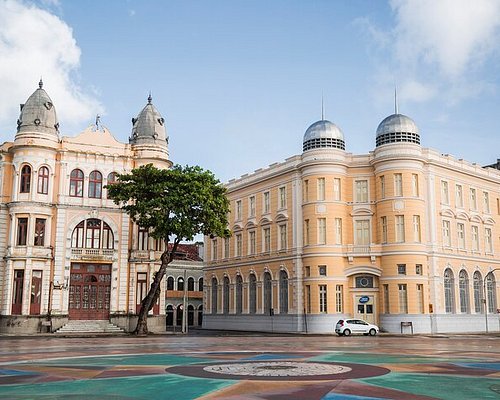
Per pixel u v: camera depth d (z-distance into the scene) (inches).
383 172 2094.0
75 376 649.0
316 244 2116.1
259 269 2412.6
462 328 2153.1
